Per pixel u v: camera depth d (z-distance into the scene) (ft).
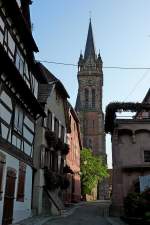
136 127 81.20
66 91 97.50
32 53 63.72
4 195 47.52
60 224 57.52
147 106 81.41
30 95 57.77
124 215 67.97
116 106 81.35
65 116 104.53
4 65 45.55
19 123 56.75
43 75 73.82
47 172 78.79
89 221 65.00
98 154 275.18
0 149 45.78
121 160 79.56
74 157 138.10
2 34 48.34
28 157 63.16
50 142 82.38
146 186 73.15
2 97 47.24
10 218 50.98
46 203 78.48
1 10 47.75
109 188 248.93
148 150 80.33
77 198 146.20
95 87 298.15
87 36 319.06
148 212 59.06
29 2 60.64
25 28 55.36
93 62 305.53
